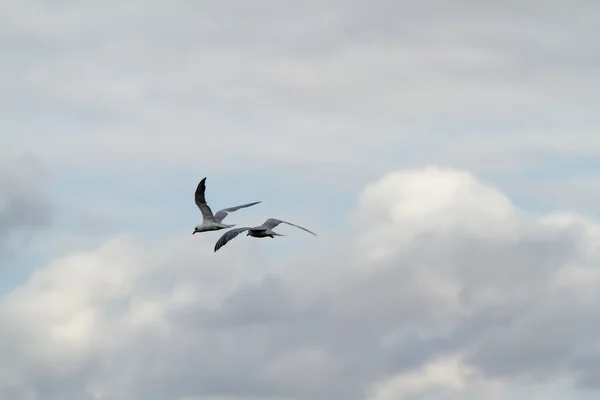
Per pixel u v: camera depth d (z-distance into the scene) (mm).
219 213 74312
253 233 71312
